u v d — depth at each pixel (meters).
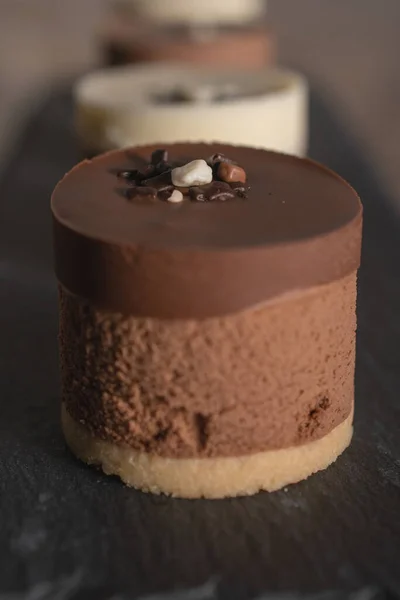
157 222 0.25
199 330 0.25
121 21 0.62
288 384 0.26
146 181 0.27
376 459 0.27
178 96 0.42
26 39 0.96
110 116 0.39
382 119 0.86
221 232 0.25
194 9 0.63
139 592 0.23
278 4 1.08
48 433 0.28
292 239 0.25
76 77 0.71
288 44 0.99
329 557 0.24
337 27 1.03
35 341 0.33
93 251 0.25
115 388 0.26
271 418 0.26
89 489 0.26
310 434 0.26
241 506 0.26
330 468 0.27
